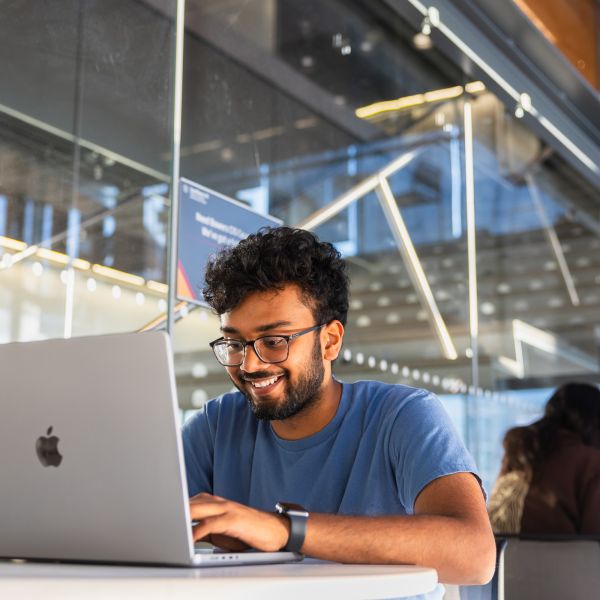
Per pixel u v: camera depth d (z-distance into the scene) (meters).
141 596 0.77
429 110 4.67
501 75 4.55
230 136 4.01
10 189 2.79
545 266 5.64
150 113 2.88
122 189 2.91
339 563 1.15
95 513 1.06
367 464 1.42
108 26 2.89
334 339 1.44
